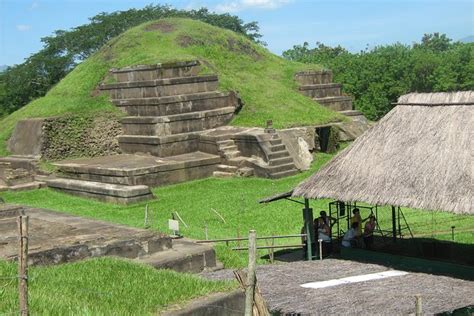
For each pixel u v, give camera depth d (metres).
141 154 31.41
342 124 34.94
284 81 39.47
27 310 7.28
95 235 13.66
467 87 60.72
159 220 21.25
